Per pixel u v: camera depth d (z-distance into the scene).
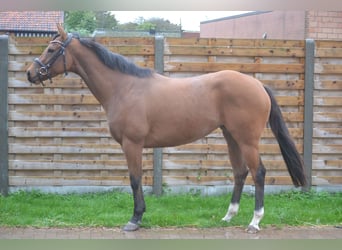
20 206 5.36
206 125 4.63
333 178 6.25
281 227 4.78
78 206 5.48
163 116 4.58
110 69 4.68
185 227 4.77
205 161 6.08
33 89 5.93
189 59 6.01
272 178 6.19
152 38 5.94
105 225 4.79
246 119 4.48
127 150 4.61
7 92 5.86
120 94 4.62
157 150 5.97
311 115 6.12
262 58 6.08
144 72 4.71
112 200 5.70
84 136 6.00
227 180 6.14
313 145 6.20
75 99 5.95
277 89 6.11
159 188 6.02
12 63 5.87
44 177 6.02
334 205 5.66
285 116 6.13
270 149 6.13
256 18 12.72
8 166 5.95
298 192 6.16
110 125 4.68
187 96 4.60
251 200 5.84
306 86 6.09
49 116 5.95
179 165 6.05
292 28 9.38
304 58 6.10
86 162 6.02
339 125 6.23
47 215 5.07
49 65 4.68
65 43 4.68
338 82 6.15
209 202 5.66
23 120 5.94
